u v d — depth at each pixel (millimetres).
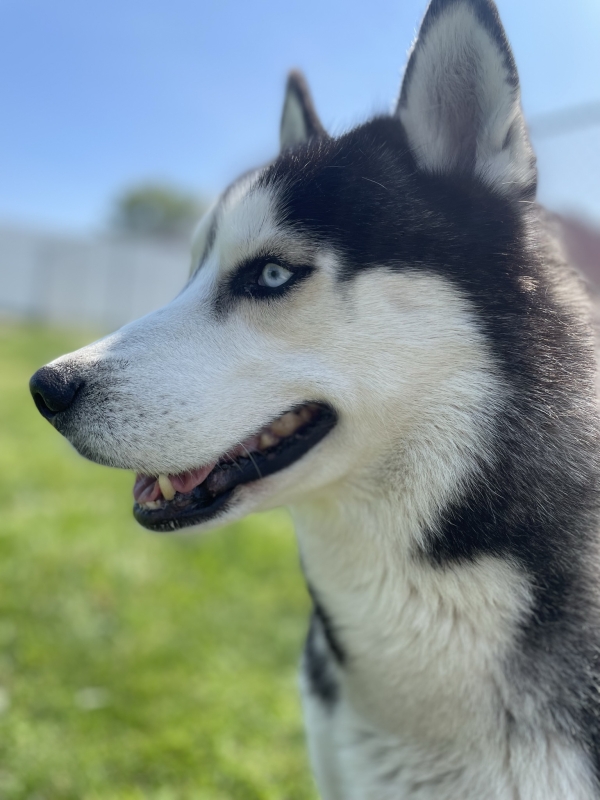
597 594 317
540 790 299
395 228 327
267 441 346
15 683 516
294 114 447
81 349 344
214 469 342
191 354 335
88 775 444
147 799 431
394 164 342
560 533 315
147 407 324
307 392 330
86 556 714
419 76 341
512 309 326
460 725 318
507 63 324
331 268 325
